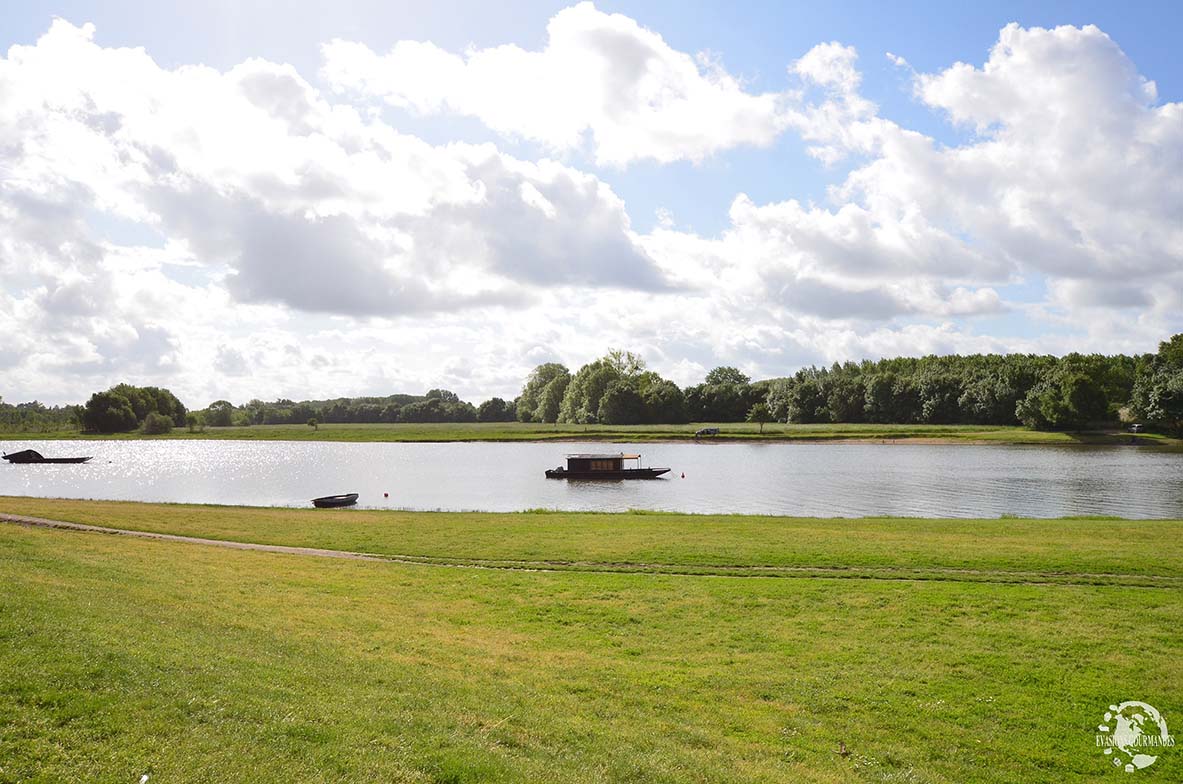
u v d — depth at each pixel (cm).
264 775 1005
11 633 1409
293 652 1623
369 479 8831
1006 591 2436
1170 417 13425
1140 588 2503
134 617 1691
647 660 1838
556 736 1298
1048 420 14612
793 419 19975
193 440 19612
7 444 17338
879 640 1981
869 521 4109
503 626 2094
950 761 1352
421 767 1089
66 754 1001
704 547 3206
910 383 18800
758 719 1495
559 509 5775
